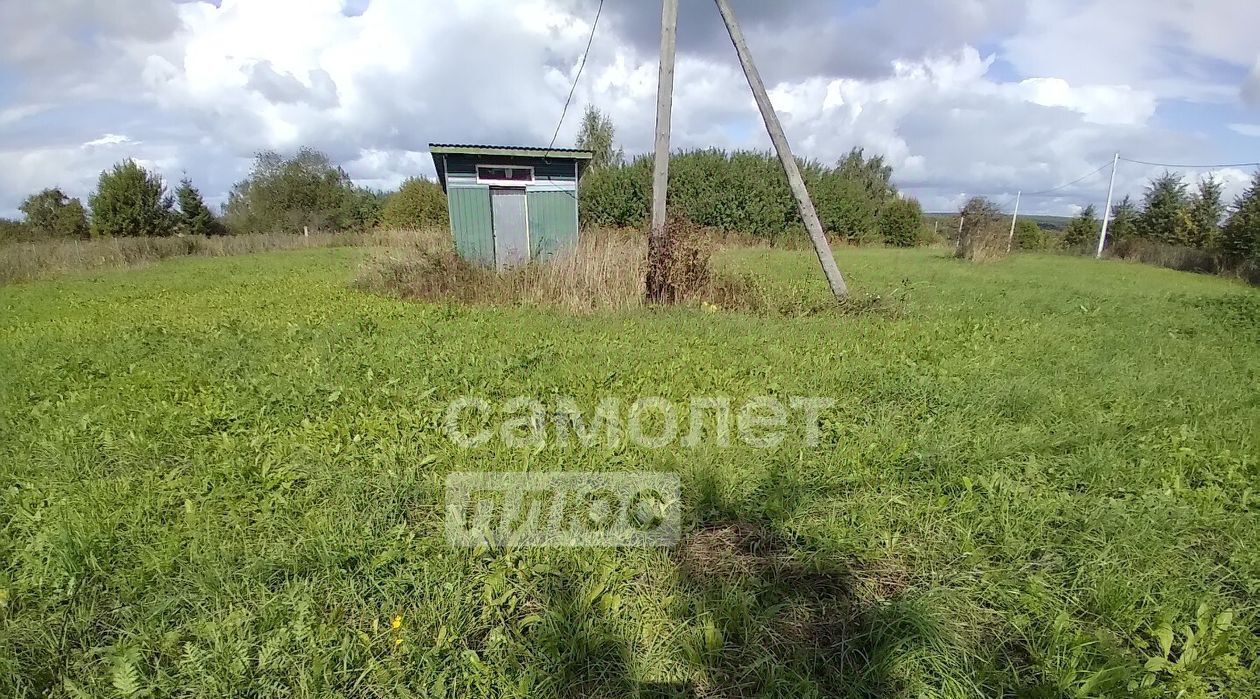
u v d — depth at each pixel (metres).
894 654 1.88
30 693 1.84
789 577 2.31
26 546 2.44
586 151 10.30
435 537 2.56
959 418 3.75
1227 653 1.87
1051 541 2.45
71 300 10.11
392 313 7.73
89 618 2.09
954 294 9.80
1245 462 3.06
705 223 25.16
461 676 1.85
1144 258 22.98
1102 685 1.73
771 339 5.95
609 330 6.43
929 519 2.62
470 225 10.41
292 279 12.57
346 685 1.83
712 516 2.70
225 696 1.77
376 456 3.22
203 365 5.16
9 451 3.43
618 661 1.91
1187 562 2.34
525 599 2.21
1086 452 3.24
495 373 4.72
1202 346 5.84
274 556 2.37
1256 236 17.14
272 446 3.42
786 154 7.83
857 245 28.80
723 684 1.83
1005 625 2.03
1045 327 6.70
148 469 3.19
